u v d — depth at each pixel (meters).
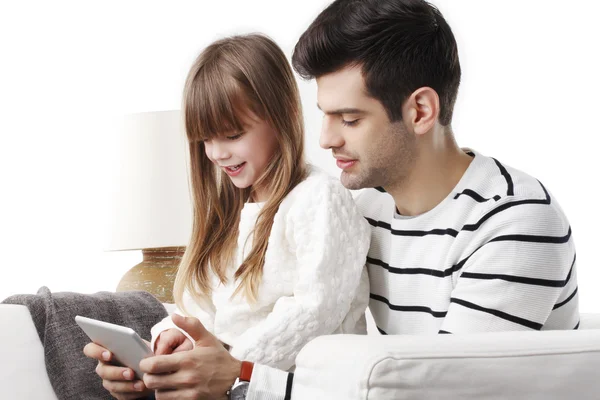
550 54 2.87
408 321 1.26
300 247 1.28
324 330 1.25
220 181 1.49
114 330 1.11
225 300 1.41
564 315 1.21
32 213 3.01
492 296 1.10
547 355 0.91
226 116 1.37
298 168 1.40
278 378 1.01
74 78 3.06
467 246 1.17
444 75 1.19
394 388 0.81
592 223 2.85
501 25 2.90
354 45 1.14
